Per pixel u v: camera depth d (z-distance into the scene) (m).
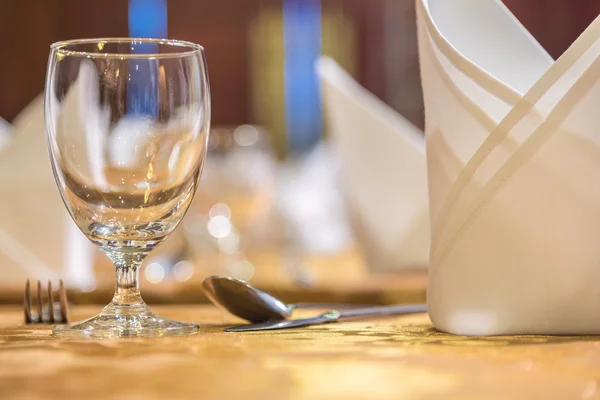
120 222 0.67
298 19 7.23
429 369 0.53
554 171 0.61
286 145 7.30
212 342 0.62
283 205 2.40
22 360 0.56
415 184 1.45
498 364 0.54
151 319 0.69
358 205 1.46
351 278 1.22
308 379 0.51
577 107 0.61
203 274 1.63
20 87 6.88
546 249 0.62
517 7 6.75
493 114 0.63
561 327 0.63
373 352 0.57
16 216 1.33
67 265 1.35
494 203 0.62
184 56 0.66
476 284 0.63
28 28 6.89
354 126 1.47
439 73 0.64
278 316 0.72
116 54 0.66
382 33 7.20
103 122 0.65
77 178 0.66
